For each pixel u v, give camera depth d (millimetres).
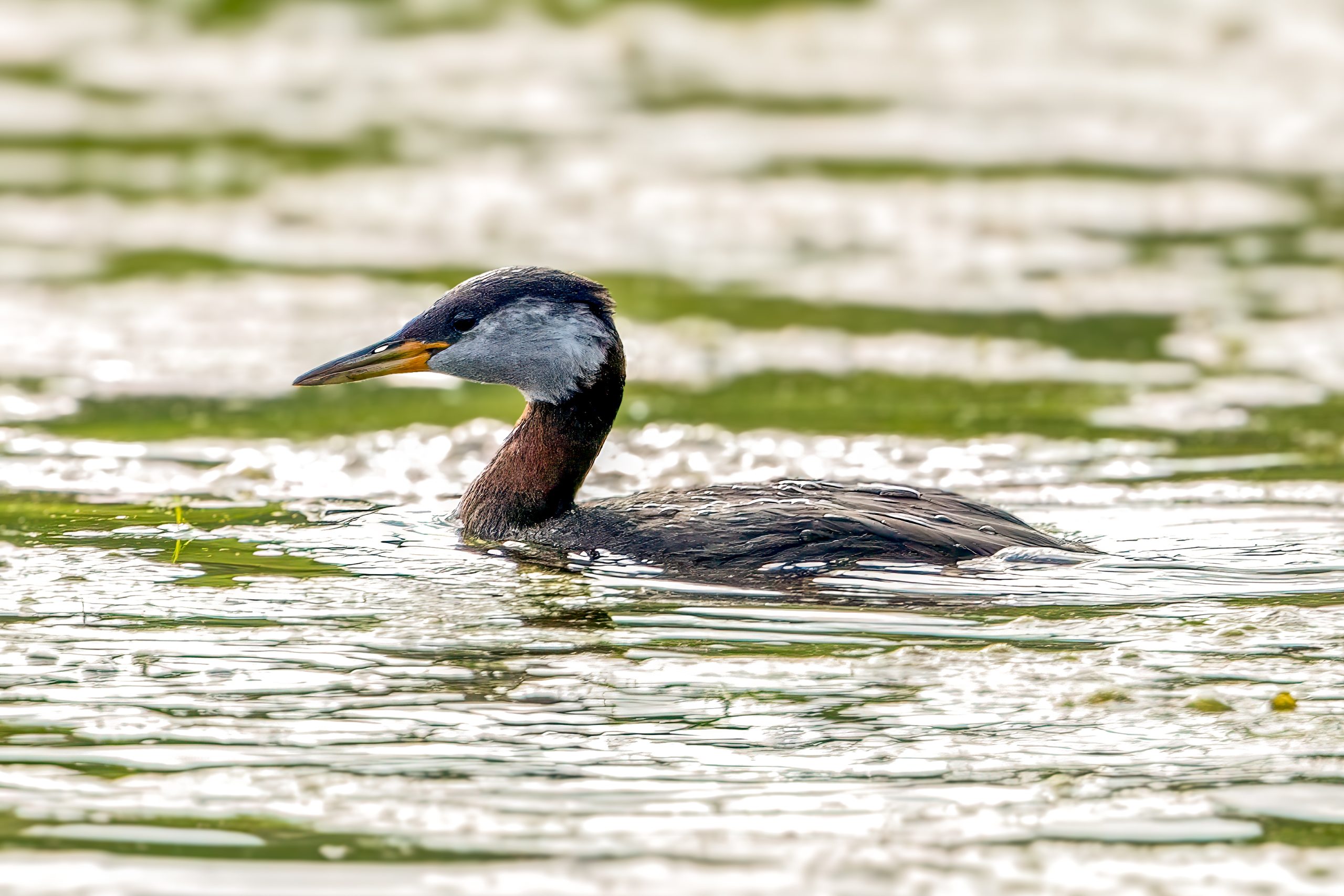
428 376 19719
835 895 7297
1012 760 8555
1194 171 28797
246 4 37156
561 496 12938
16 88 32781
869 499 12305
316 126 31312
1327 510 13508
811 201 27344
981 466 15367
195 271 23641
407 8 37188
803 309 22203
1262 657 9891
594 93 32938
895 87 33188
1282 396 18047
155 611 10719
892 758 8570
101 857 7539
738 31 36156
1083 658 9867
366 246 25172
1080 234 25672
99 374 18781
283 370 19219
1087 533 12781
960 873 7477
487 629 10406
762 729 8906
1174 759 8555
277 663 9781
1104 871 7484
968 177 28516
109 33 35844
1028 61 34312
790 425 17062
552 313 12969
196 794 8133
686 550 11750
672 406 17922
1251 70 33469
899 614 10656
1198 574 11562
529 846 7676
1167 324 21344
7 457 15281
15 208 26609
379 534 12750
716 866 7512
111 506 13570
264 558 11992
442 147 30062
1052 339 20719
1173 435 16469
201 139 30500
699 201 27406
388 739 8750
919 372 19281
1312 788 8219
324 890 7277
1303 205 26922
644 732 8859
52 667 9719
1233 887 7352
